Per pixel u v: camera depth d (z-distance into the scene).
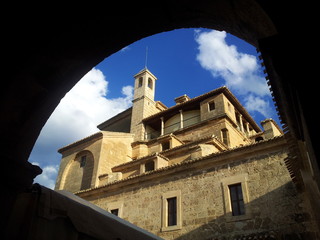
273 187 12.30
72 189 26.03
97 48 4.52
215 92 25.75
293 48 2.75
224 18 3.96
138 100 32.41
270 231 11.47
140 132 29.42
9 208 3.72
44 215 4.50
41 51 4.02
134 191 16.88
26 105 4.13
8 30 3.75
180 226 13.95
